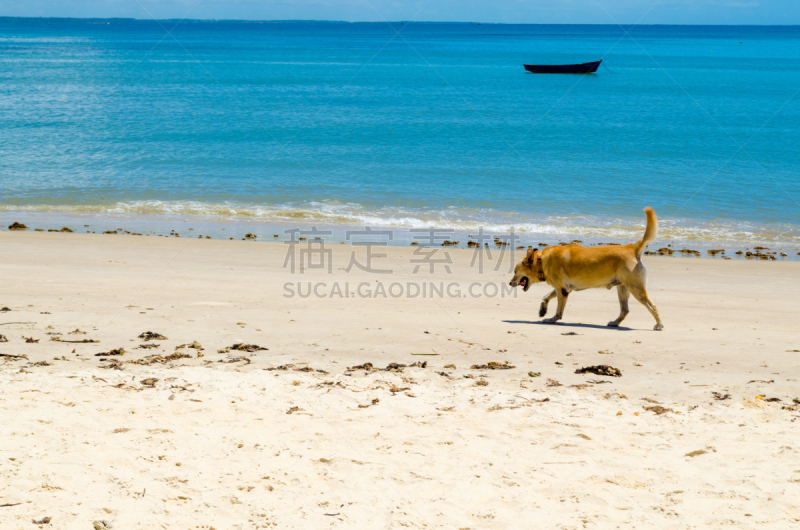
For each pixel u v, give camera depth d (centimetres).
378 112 4325
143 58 9681
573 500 416
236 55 10681
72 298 1009
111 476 431
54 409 549
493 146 3222
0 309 916
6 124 3562
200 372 671
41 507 386
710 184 2466
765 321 986
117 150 2967
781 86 6216
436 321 945
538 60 10050
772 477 446
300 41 17400
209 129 3588
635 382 669
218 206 2094
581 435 522
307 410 572
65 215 1966
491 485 435
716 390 639
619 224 1947
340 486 430
